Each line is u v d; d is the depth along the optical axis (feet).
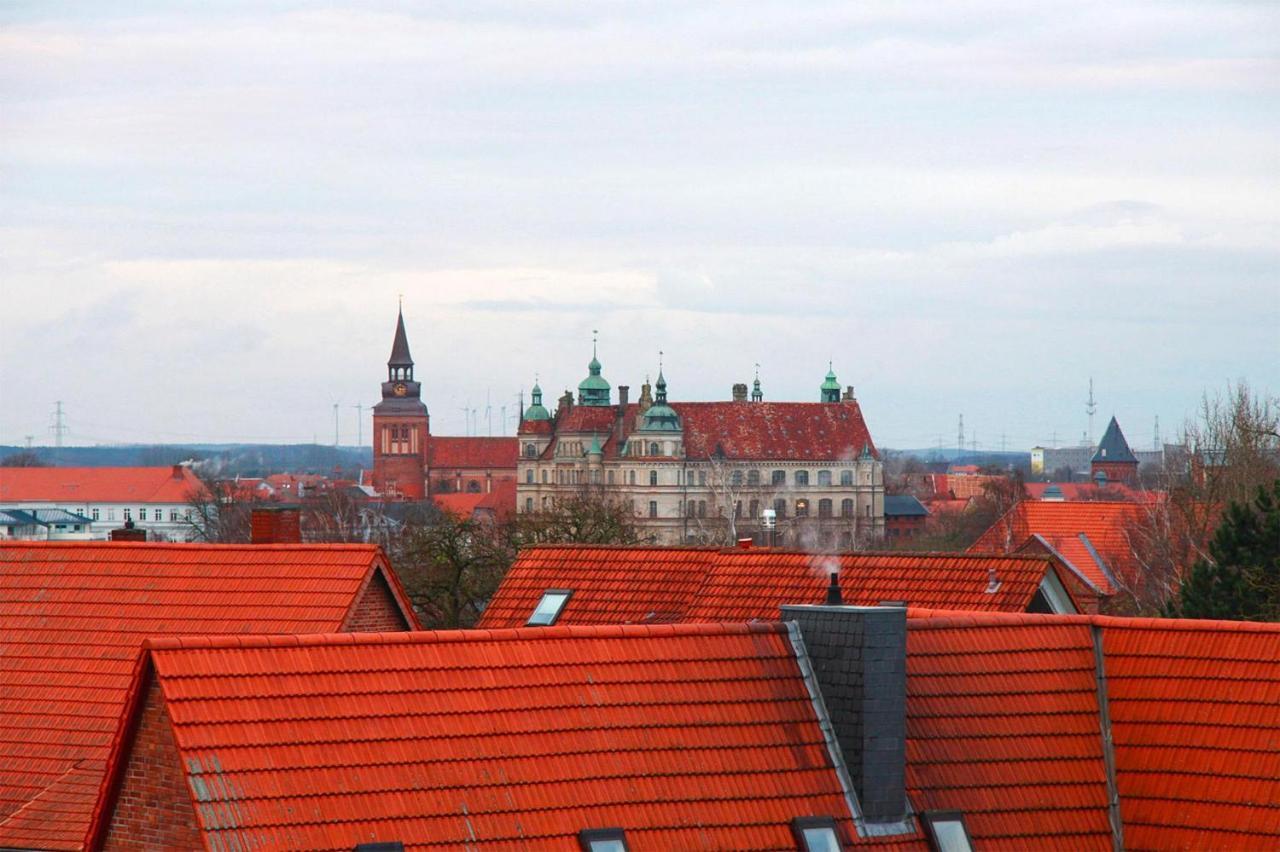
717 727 109.70
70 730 154.81
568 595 195.72
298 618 163.02
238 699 99.55
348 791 98.73
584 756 105.29
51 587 169.78
